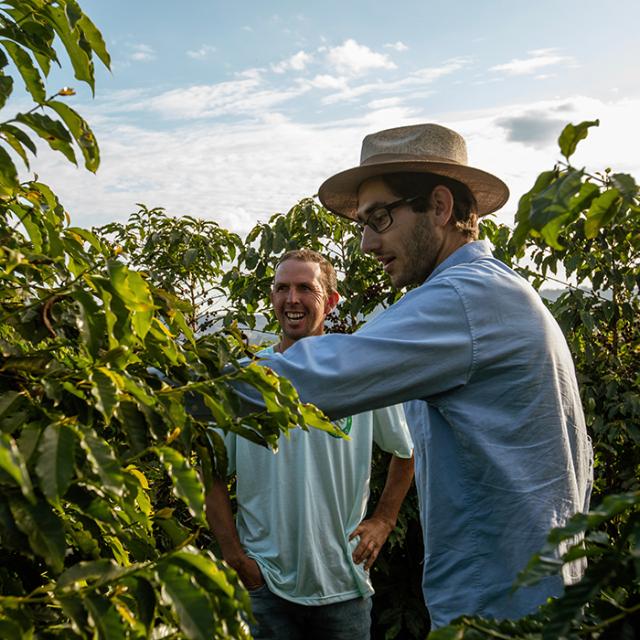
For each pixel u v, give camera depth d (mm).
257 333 2988
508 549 1190
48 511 774
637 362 3352
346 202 1824
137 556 959
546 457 1207
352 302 3492
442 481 1268
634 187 738
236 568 2055
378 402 1217
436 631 764
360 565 2162
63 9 977
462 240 1472
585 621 824
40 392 915
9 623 699
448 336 1216
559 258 3334
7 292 992
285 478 2070
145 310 903
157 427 901
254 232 3879
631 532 730
